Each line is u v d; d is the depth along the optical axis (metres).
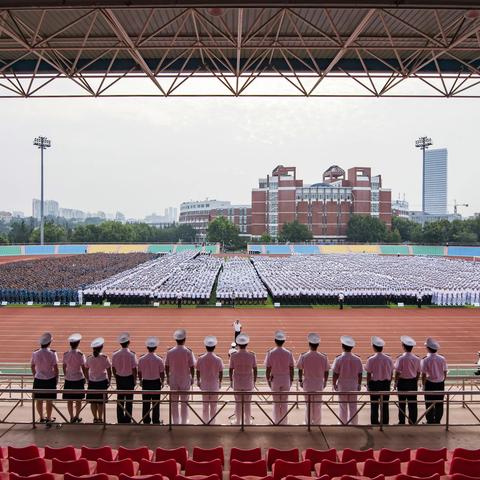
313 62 13.85
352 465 6.27
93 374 9.31
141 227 117.81
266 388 12.68
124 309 29.14
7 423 9.02
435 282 35.22
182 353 9.30
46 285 33.59
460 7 8.52
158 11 11.66
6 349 20.41
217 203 162.00
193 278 37.25
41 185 77.62
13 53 14.37
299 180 110.88
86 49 13.27
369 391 8.68
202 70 14.71
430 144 99.00
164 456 6.89
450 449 8.10
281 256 74.69
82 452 6.95
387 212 111.94
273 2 8.53
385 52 14.41
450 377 10.29
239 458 6.80
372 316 27.34
